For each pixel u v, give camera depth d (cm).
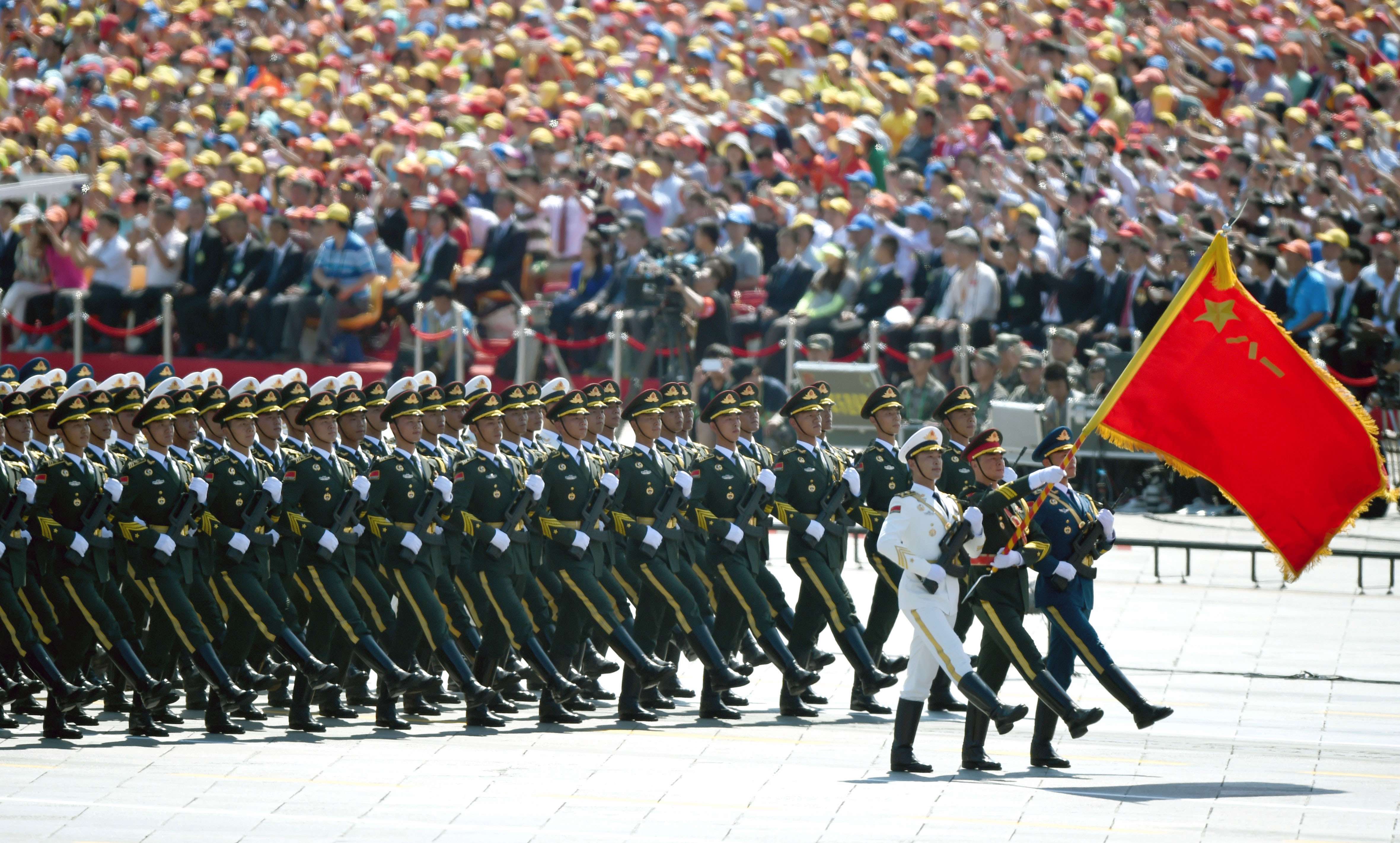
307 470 5403
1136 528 8575
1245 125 10744
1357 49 11619
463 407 5941
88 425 5256
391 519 5459
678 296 9062
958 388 5803
